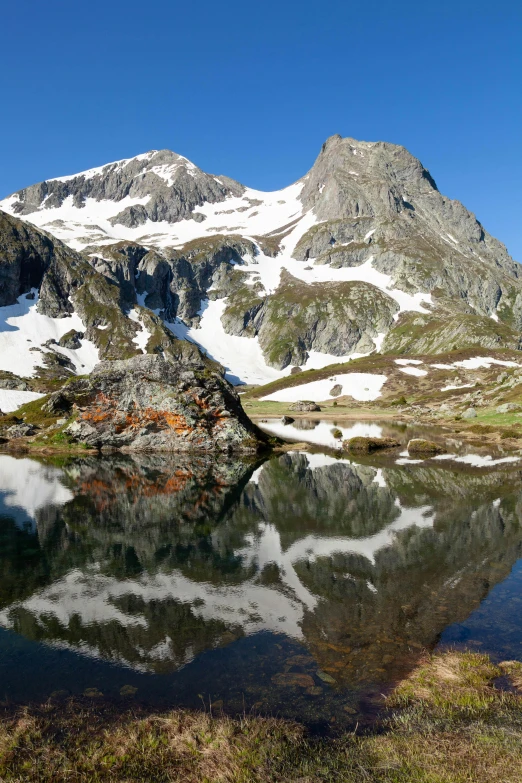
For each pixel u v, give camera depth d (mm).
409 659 10688
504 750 7645
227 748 7906
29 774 7430
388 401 138125
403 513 23859
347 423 84375
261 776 7281
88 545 19578
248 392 186625
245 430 49094
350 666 10453
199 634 12031
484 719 8531
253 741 8039
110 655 11070
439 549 18438
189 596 14406
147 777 7375
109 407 50406
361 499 27109
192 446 48219
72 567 17047
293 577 15836
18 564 17391
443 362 177375
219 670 10359
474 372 159625
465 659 10516
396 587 14852
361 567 16641
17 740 8188
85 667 10586
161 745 8039
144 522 23016
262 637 11828
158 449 49125
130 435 49719
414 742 7953
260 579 15688
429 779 7105
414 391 147375
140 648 11367
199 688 9719
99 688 9805
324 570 16422
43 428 60000
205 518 23625
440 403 111062
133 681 10031
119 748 7973
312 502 26641
